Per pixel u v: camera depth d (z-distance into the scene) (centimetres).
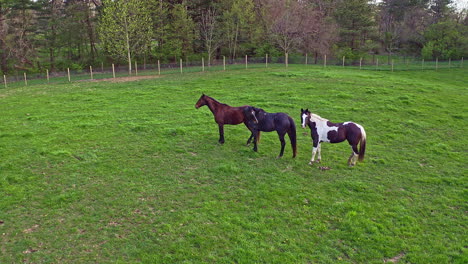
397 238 962
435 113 2195
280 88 2788
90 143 1662
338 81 3050
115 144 1652
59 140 1703
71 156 1509
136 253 899
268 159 1499
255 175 1345
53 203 1136
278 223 1029
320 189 1240
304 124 1401
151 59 5722
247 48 5584
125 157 1506
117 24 4338
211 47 5478
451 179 1318
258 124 1490
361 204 1135
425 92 2747
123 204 1133
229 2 5384
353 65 4894
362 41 6153
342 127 1382
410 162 1497
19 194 1190
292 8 5412
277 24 5188
